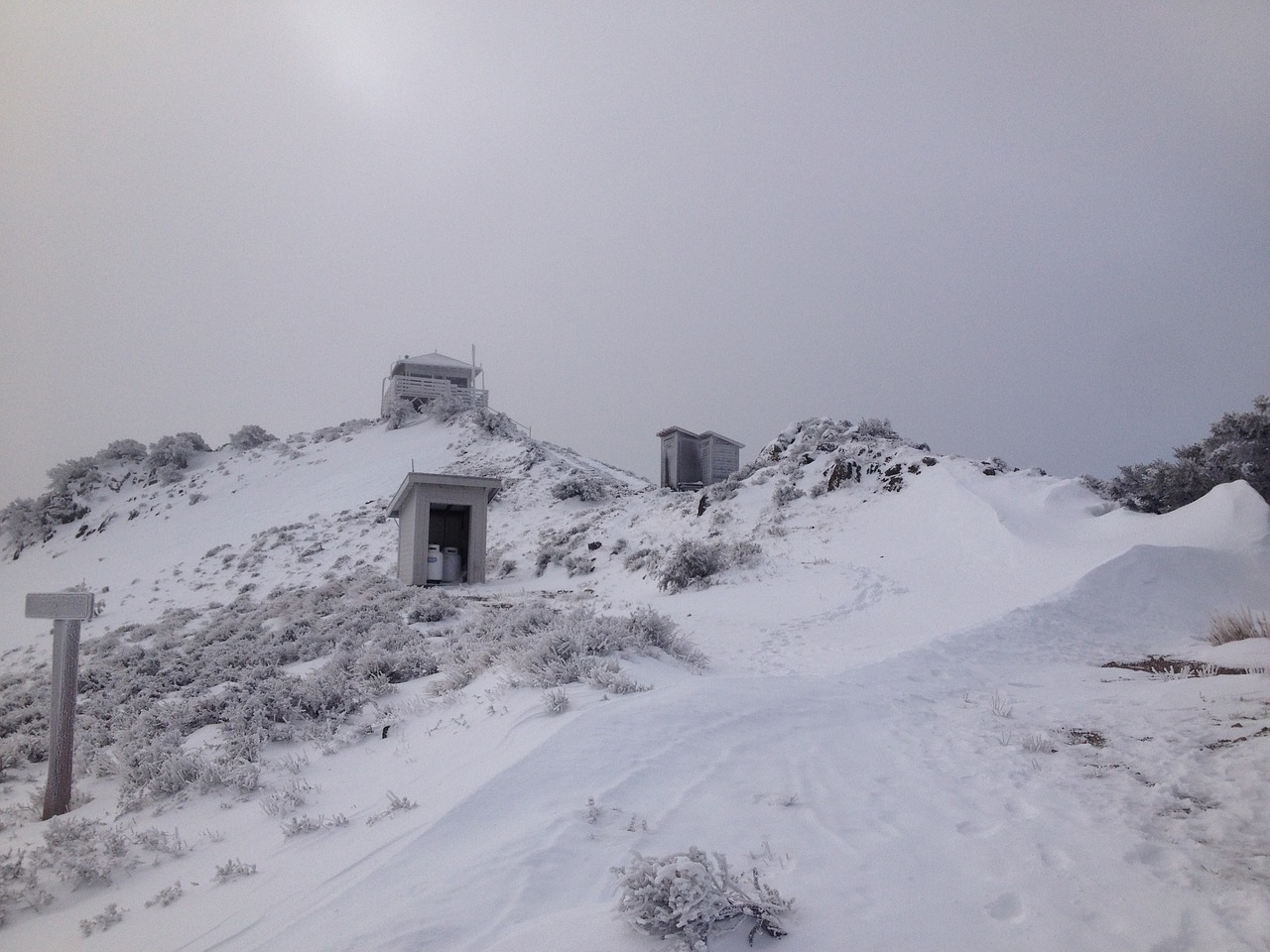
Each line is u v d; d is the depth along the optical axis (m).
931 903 3.76
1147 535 17.30
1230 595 13.94
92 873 6.00
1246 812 4.57
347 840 5.59
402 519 30.11
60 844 6.75
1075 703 7.87
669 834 4.72
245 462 62.06
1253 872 3.86
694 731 6.72
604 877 4.21
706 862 3.79
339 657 12.89
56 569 48.00
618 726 6.74
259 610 24.91
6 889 5.92
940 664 10.36
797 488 29.09
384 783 7.02
